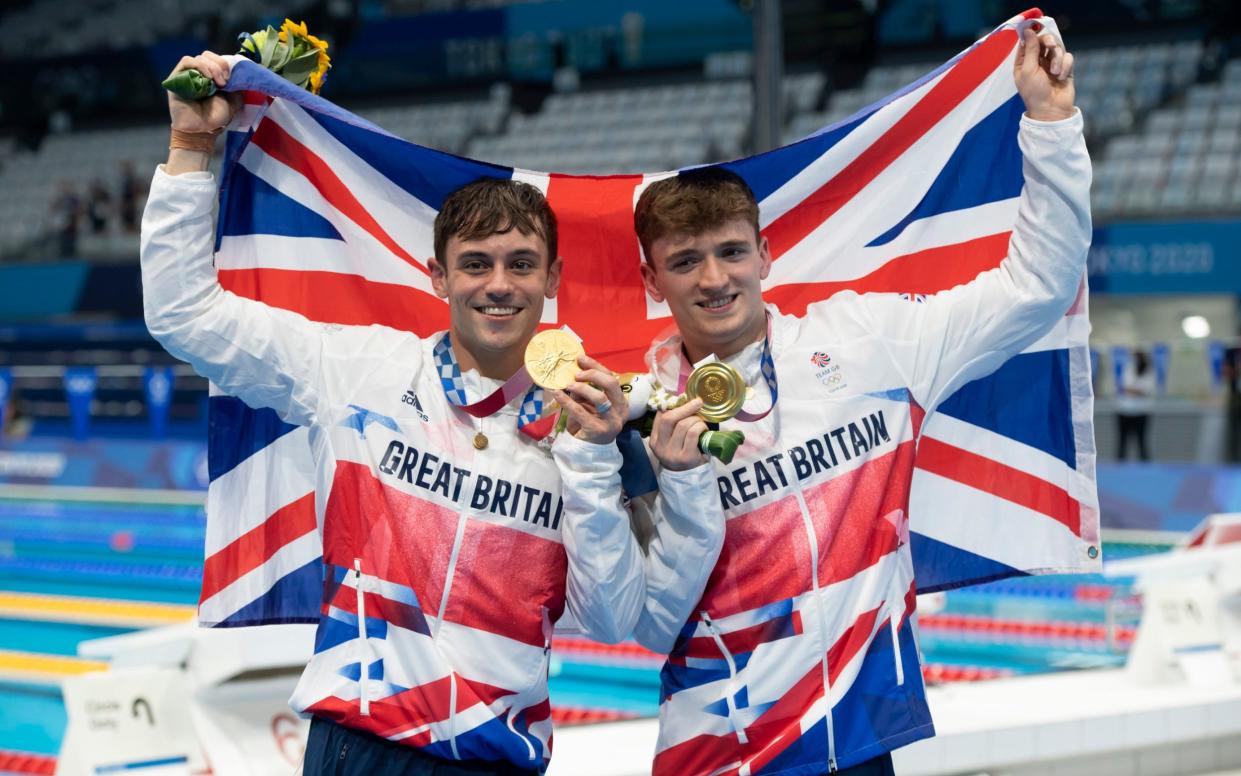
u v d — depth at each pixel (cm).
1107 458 3073
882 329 705
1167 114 4397
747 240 664
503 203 661
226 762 1049
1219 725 1268
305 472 777
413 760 647
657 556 659
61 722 1747
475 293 661
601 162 4978
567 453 630
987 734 1152
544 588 668
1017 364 808
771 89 1432
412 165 808
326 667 658
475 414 675
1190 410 2972
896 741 664
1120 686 1355
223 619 770
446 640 654
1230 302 3938
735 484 675
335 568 668
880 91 4850
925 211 818
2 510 3444
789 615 662
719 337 673
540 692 675
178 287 670
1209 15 4641
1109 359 3161
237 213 778
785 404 684
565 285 843
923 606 1282
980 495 814
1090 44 4809
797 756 654
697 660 675
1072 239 698
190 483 3481
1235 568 1404
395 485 666
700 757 671
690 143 4916
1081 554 808
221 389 765
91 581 2667
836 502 677
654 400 651
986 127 802
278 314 704
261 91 714
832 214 828
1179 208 3894
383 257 816
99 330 4531
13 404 4106
